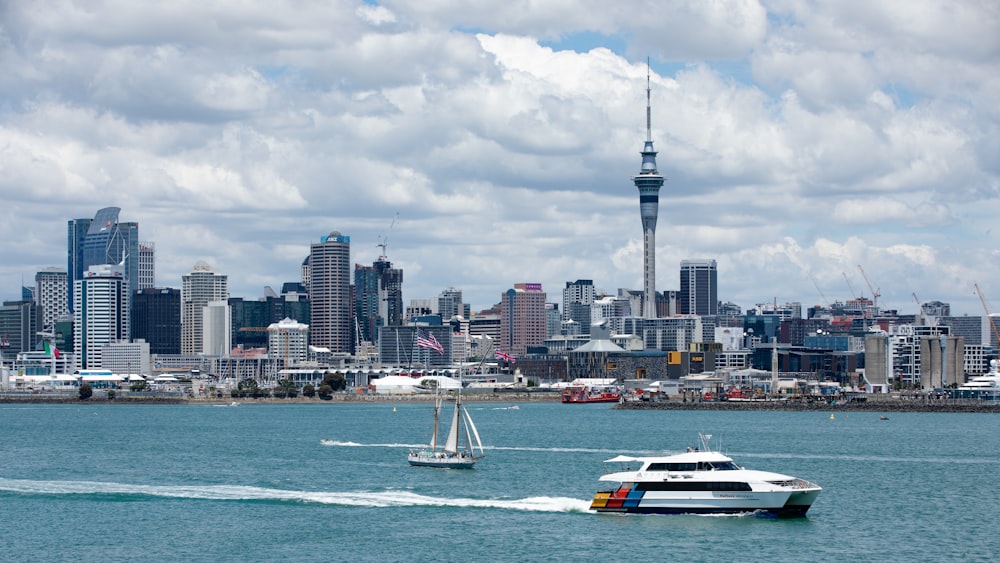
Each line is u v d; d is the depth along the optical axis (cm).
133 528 18888
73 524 19262
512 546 17212
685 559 16412
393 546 17400
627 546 17112
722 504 18700
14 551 17438
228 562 16712
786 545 17175
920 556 16750
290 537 18088
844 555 16712
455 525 18662
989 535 18162
